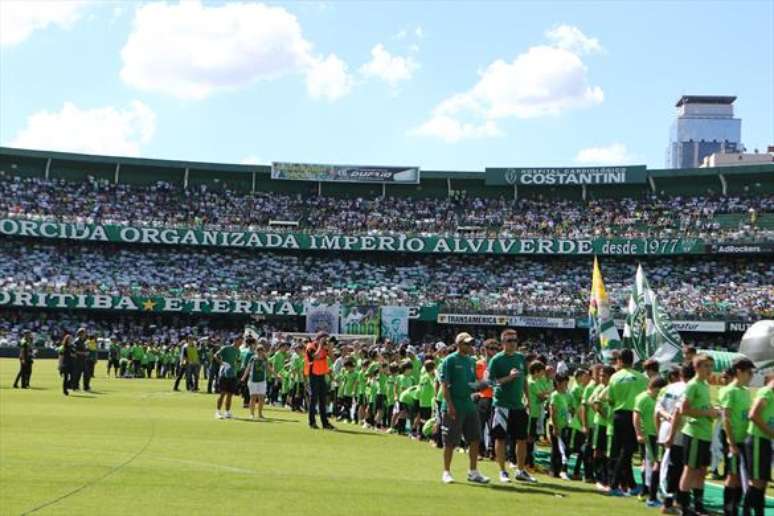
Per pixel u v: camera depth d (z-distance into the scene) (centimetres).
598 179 7756
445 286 7331
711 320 6253
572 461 2009
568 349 6600
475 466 1522
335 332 6100
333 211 8044
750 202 7444
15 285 6750
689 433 1283
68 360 3378
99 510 1153
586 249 7138
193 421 2502
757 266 7062
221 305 6838
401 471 1642
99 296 6738
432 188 8331
